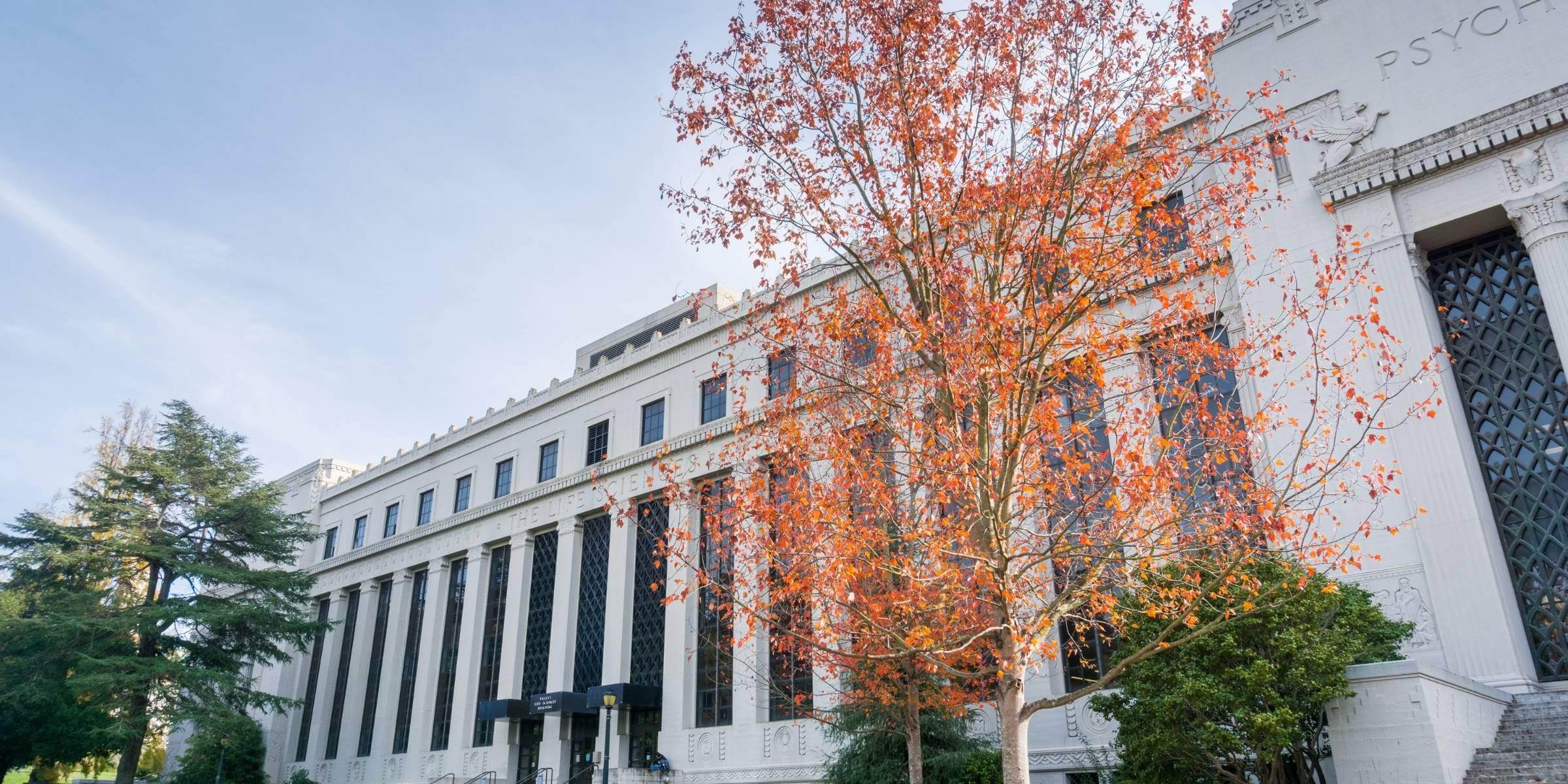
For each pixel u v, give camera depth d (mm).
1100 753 22766
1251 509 13945
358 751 47438
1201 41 14367
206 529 39906
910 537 13359
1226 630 15641
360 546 53594
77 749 35906
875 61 15000
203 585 40188
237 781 45219
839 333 15883
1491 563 18969
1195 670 15727
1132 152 16828
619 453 39406
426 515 49656
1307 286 22578
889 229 14938
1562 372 19953
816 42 15258
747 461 19344
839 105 15258
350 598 53281
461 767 40438
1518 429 20344
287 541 47031
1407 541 19938
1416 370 20688
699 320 37938
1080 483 14688
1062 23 14594
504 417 46375
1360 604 17141
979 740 23438
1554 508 19453
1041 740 24250
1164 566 14828
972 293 13906
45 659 33719
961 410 14070
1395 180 22125
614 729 34000
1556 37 21250
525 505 42844
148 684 34094
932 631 13820
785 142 15469
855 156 15203
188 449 39594
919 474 14820
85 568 35969
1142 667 16375
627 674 35500
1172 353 14906
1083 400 15469
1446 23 22844
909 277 14883
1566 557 19078
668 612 34531
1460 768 14930
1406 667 14844
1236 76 25312
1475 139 21234
